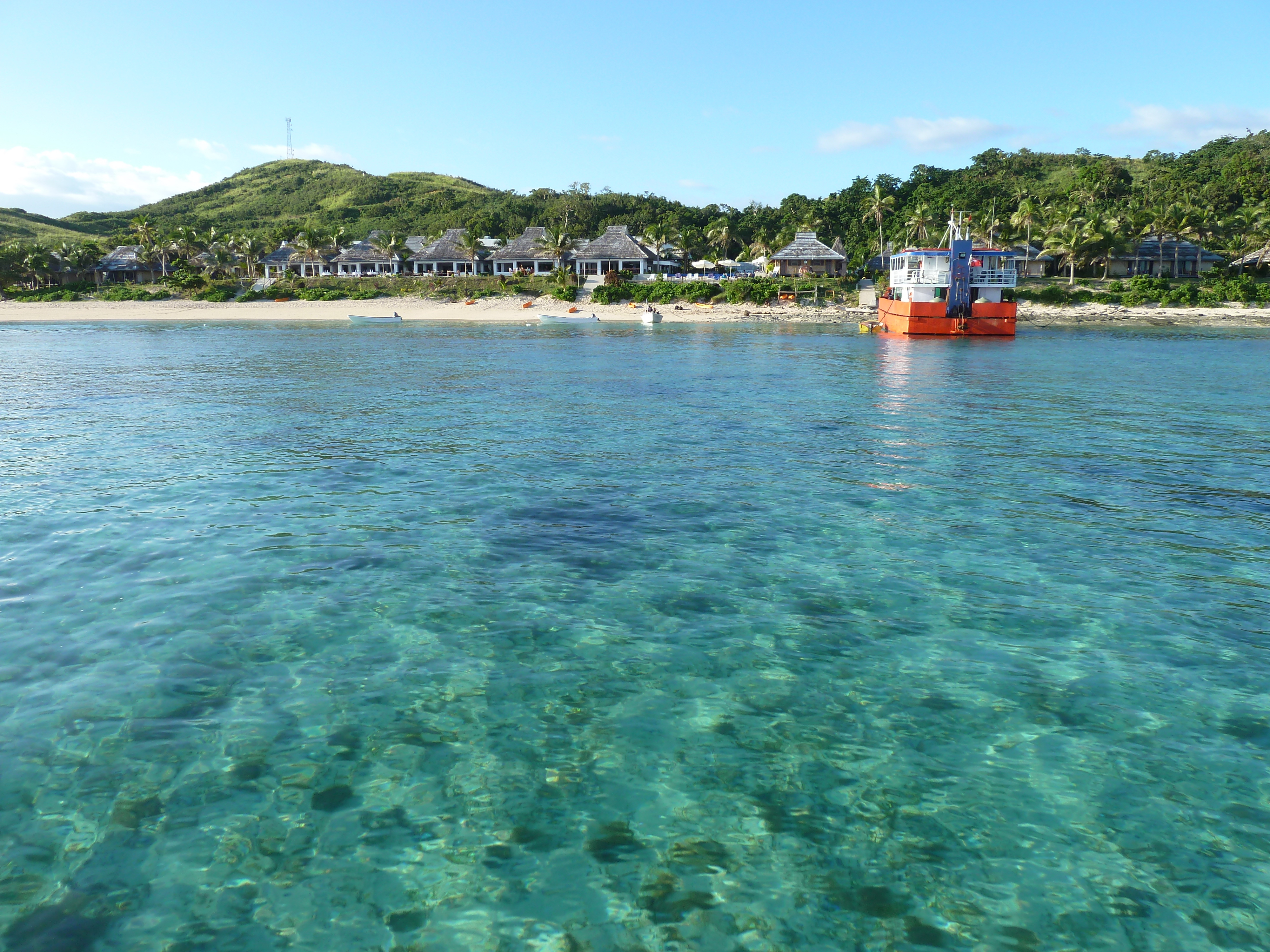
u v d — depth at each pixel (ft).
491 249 352.28
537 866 16.92
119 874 16.51
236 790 19.20
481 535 38.60
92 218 608.60
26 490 45.50
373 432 65.77
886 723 22.53
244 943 14.82
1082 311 255.09
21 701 22.86
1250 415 77.92
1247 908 15.92
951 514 43.32
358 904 15.83
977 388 98.78
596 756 20.83
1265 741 21.74
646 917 15.58
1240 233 309.63
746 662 26.02
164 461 53.72
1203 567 35.27
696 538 38.68
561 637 27.71
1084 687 24.63
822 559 35.96
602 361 132.26
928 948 14.88
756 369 119.96
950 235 205.05
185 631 27.63
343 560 34.88
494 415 75.20
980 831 18.10
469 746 21.18
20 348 156.66
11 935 14.79
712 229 358.23
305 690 23.85
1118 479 51.29
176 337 192.13
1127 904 15.99
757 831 18.03
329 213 525.34
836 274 299.58
